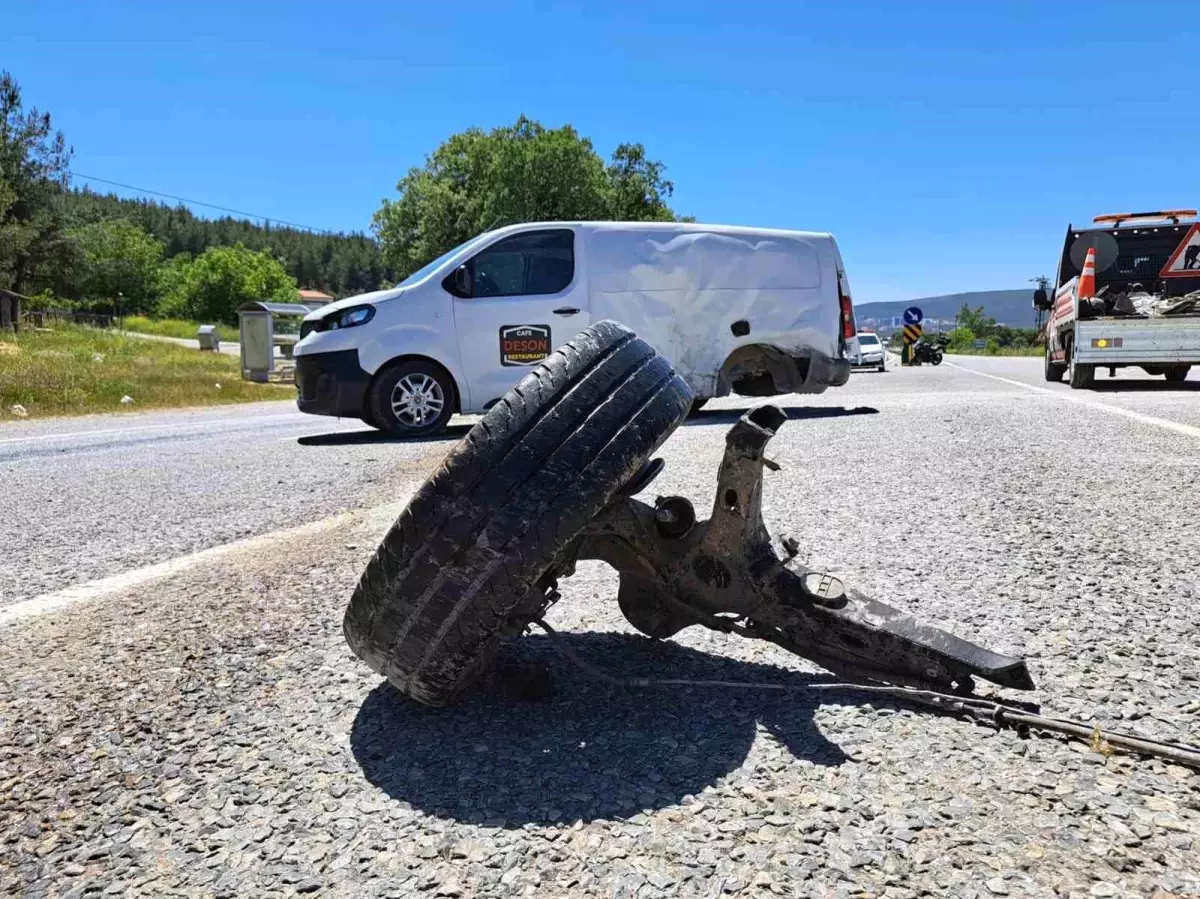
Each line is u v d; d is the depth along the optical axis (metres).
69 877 1.63
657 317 9.34
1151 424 7.80
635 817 1.75
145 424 11.08
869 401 11.62
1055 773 1.88
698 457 6.55
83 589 3.53
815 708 2.23
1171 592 3.07
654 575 2.35
